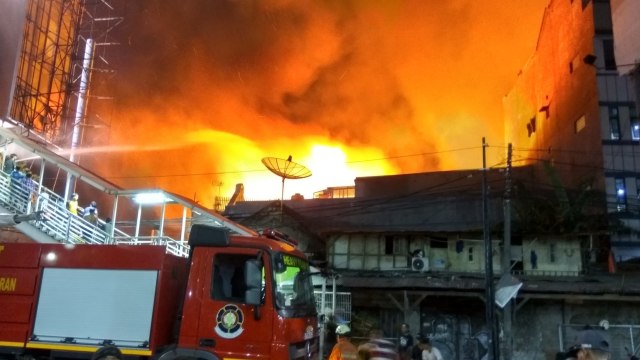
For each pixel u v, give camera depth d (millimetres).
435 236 25562
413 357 11953
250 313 7785
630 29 16297
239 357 7633
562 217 24250
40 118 28766
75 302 8438
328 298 20469
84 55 33000
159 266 8328
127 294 8312
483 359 21797
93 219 17781
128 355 8008
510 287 15234
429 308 22922
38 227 15016
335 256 26422
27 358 8367
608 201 27453
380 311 23078
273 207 28609
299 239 27969
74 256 8680
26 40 27766
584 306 21656
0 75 22875
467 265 24875
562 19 34594
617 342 20609
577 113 31688
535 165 34531
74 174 16516
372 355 6613
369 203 31609
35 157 22672
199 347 7793
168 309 8352
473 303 22641
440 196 31062
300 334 8086
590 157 29688
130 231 30938
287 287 8250
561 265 23859
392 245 26016
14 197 16125
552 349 21438
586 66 30547
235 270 8062
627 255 26125
